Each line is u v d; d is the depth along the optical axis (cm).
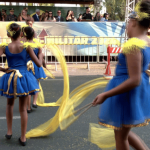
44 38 936
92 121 375
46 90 578
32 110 430
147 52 173
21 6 1355
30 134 313
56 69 854
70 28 957
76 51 955
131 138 207
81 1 1384
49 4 1387
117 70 193
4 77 291
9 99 302
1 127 349
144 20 173
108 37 925
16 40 287
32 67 391
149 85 194
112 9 1948
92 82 285
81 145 293
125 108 184
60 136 318
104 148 259
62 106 291
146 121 192
